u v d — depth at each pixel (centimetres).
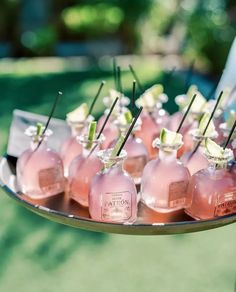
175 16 746
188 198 121
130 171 136
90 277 236
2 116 468
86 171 124
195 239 265
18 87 574
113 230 107
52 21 787
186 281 232
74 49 769
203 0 646
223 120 147
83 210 124
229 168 119
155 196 121
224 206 117
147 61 707
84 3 784
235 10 640
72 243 263
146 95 155
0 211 293
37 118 152
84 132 134
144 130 151
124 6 748
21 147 144
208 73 615
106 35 780
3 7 733
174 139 120
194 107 146
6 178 136
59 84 586
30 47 736
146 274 238
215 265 243
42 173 128
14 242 264
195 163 130
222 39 588
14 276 237
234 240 264
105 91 551
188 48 659
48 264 246
